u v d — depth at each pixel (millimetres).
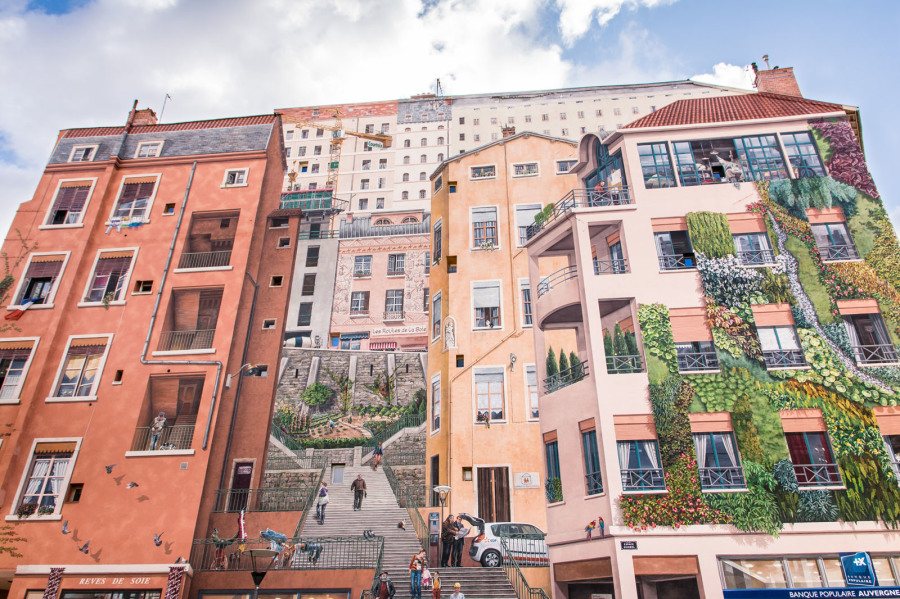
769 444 21484
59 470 25359
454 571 22297
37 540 23891
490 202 36875
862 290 23891
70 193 32094
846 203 25625
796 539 20250
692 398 22406
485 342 33031
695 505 20891
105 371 27406
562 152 37688
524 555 24156
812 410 21969
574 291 25500
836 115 27594
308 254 56094
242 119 35250
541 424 25312
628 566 20297
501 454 30172
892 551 19859
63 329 28375
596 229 26891
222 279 29688
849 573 19641
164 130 34625
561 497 23547
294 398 44844
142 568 23141
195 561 23984
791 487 20812
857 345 23047
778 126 27625
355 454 36812
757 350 23016
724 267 24625
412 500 32156
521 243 35375
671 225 25891
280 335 33969
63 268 29859
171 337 28609
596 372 23359
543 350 27078
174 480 25062
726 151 27359
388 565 23266
